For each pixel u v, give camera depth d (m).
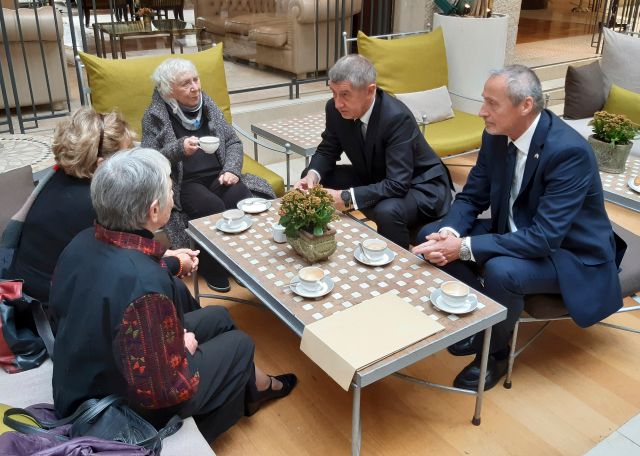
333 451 1.91
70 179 1.82
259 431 1.99
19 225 1.85
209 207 2.79
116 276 1.33
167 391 1.39
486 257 2.09
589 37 7.84
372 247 2.04
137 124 3.19
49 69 4.23
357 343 1.60
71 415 1.44
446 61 4.21
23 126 3.91
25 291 1.86
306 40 4.84
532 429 2.01
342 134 2.69
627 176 2.80
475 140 3.73
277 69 5.07
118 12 5.41
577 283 2.07
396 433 1.99
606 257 2.11
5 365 1.72
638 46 4.27
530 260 2.07
